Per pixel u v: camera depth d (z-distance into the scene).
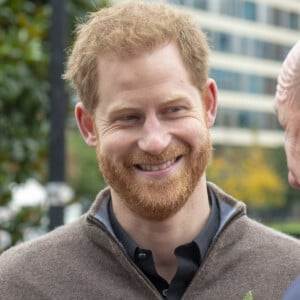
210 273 2.78
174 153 2.65
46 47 6.15
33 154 6.00
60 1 5.34
